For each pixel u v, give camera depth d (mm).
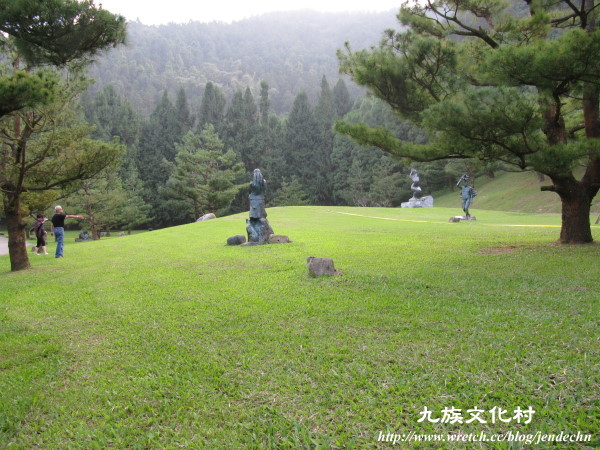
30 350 5434
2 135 11703
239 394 4000
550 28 10820
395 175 54875
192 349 5148
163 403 3926
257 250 12945
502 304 6266
